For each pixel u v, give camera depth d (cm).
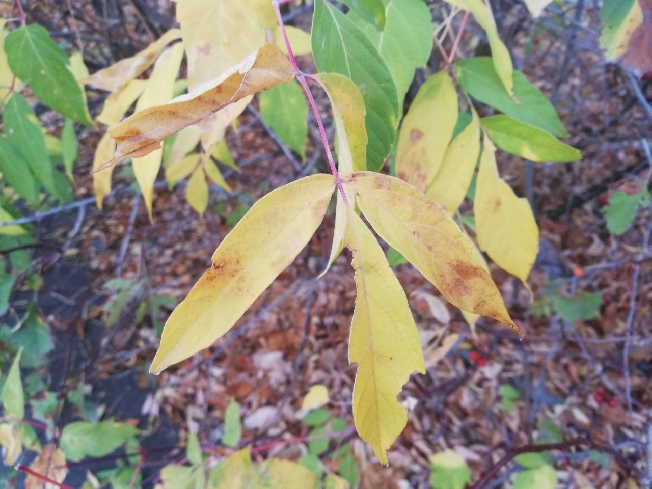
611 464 77
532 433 86
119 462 83
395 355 17
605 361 96
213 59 25
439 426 100
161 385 125
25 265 85
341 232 18
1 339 84
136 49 84
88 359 112
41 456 55
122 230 142
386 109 24
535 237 32
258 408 119
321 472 60
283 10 64
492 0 52
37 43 36
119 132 17
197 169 65
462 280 18
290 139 47
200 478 50
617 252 110
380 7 26
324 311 133
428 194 32
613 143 108
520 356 96
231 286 16
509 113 32
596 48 67
